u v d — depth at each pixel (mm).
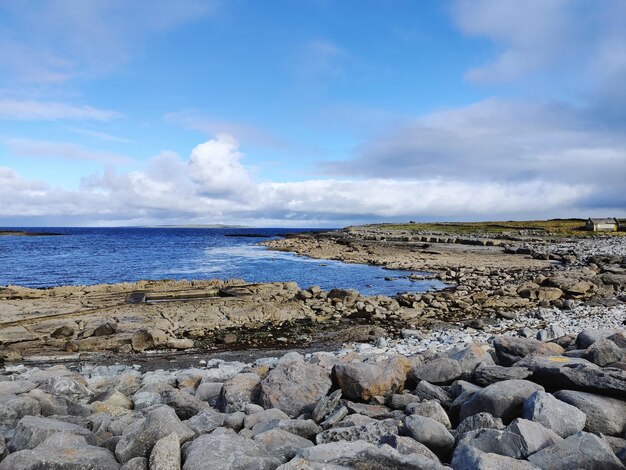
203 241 127000
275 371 8039
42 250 85188
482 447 5094
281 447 5445
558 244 74375
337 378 7637
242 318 23203
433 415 6258
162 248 92562
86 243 113250
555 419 5426
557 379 6551
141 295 28969
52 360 15898
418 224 163625
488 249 70938
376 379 7508
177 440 5090
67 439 5426
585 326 18281
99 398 8625
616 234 92250
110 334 19062
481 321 21281
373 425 5797
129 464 4922
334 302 27359
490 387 6273
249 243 113125
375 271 48906
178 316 23000
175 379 10406
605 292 29547
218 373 10477
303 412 7316
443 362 7863
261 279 42938
